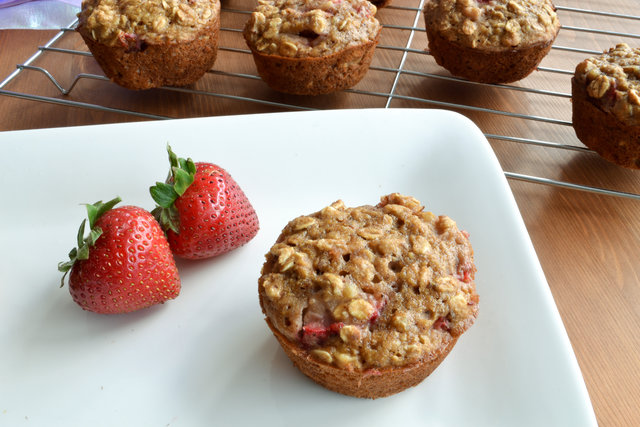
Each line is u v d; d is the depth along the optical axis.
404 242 0.27
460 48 0.39
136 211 0.28
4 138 0.33
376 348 0.25
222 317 0.29
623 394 0.29
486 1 0.39
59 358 0.28
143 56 0.37
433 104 0.40
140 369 0.28
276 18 0.38
